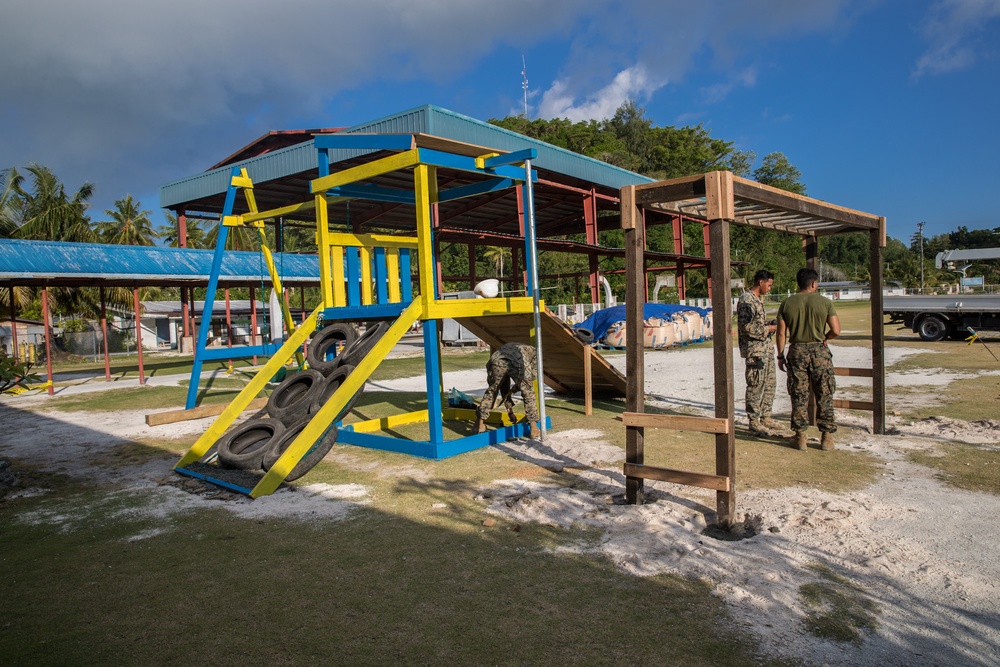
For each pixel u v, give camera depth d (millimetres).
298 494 5523
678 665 2695
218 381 15945
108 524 4926
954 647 2770
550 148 21688
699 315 23906
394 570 3805
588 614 3166
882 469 5555
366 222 26234
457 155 7070
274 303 17641
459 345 26016
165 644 3053
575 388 10789
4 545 4523
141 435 8766
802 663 2678
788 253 80625
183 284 18141
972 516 4324
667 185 4453
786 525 4242
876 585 3371
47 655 2986
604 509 4723
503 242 23344
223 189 21594
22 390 14234
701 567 3652
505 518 4656
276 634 3105
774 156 87188
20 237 30891
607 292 27797
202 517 5004
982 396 9141
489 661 2783
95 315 34469
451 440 6863
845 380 11406
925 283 73875
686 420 4375
